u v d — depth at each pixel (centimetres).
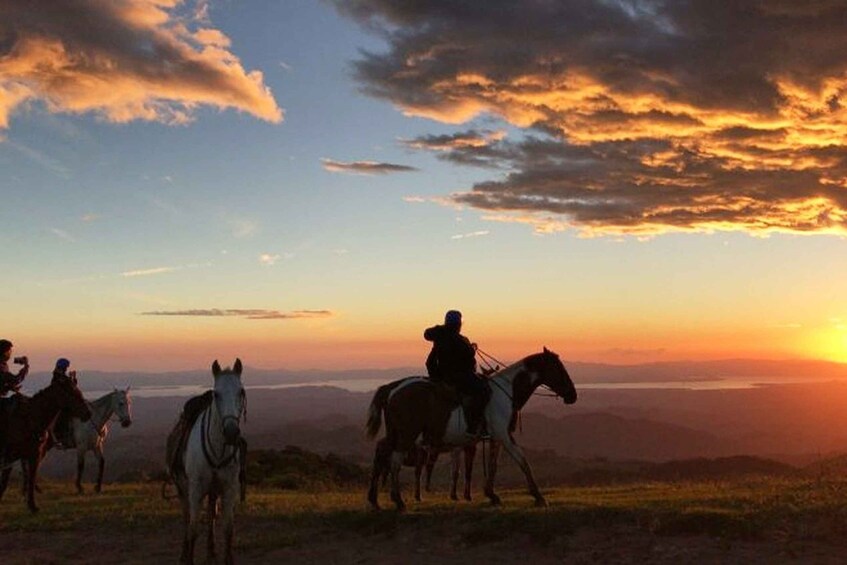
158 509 1628
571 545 1100
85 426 2145
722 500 1338
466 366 1402
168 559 1194
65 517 1541
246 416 1030
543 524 1165
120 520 1484
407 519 1287
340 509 1477
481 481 3125
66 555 1262
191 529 1016
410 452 1485
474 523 1223
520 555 1094
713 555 1014
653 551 1045
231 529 1025
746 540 1065
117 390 2197
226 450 1002
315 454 3647
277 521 1414
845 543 1036
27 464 1811
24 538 1382
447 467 3462
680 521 1116
